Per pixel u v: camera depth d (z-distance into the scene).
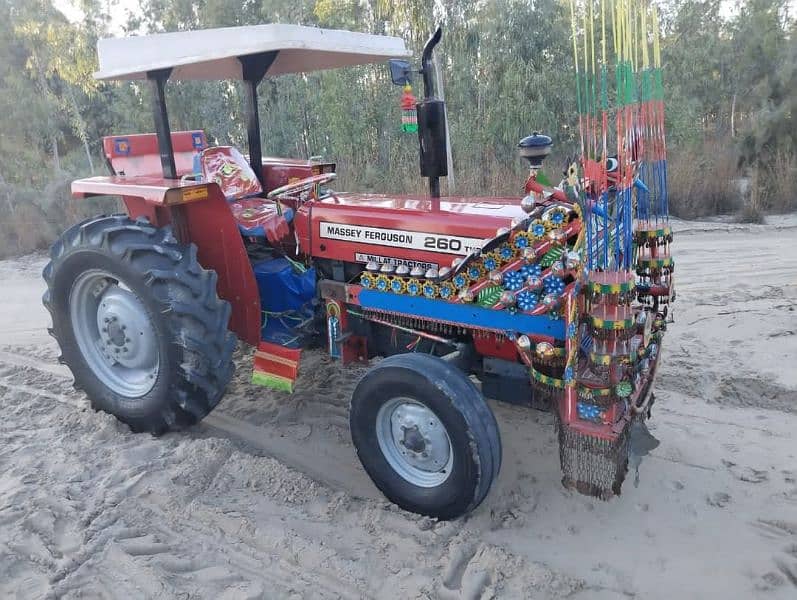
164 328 3.29
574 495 3.06
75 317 3.79
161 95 3.67
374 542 2.78
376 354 3.66
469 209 3.18
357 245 3.37
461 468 2.72
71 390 4.31
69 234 3.66
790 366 4.28
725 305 5.55
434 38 3.03
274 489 3.14
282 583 2.56
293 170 4.63
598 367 2.57
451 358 3.00
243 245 3.47
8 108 11.57
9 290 6.89
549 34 11.80
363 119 10.88
